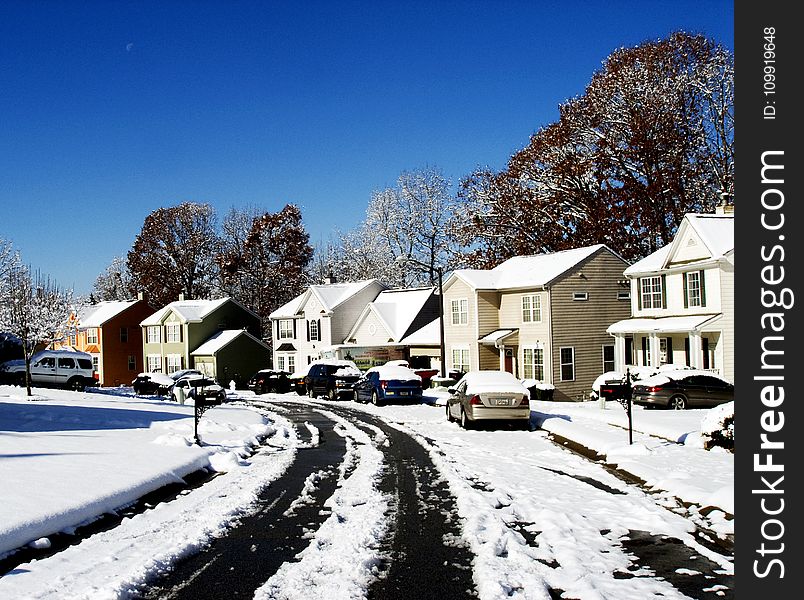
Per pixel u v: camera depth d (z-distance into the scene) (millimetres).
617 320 46094
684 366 34188
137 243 86250
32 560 8594
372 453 18578
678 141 47406
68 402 30516
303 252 83062
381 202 70312
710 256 35562
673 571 8320
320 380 44469
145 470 13938
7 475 12539
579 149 53438
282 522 10742
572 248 54094
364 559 8609
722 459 15547
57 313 41156
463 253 62406
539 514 11062
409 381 36500
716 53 48500
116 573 8016
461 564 8578
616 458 16125
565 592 7578
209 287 85438
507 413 23844
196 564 8562
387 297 62062
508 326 47438
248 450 19391
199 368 70125
